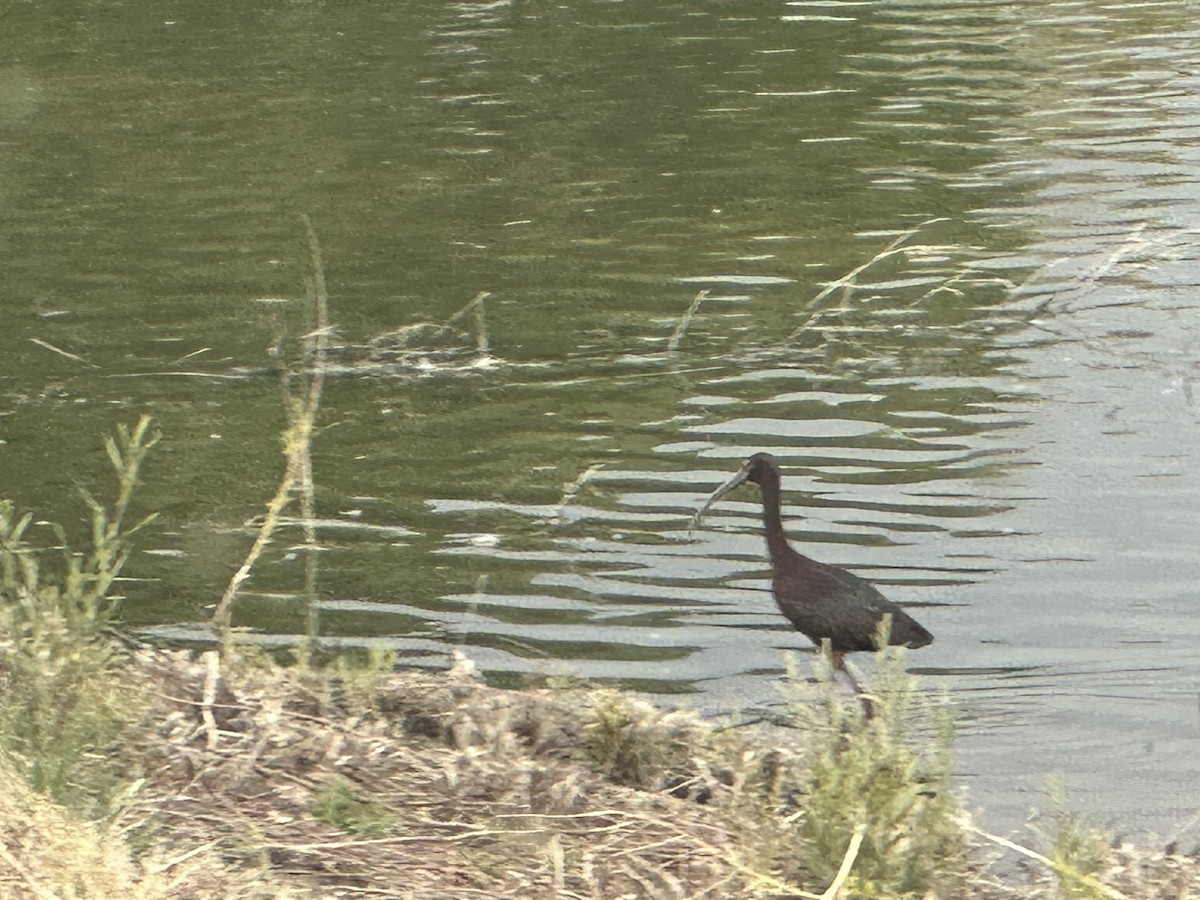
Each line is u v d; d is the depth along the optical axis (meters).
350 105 24.45
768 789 8.00
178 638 10.73
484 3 30.70
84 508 12.86
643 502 12.95
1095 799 8.93
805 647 10.85
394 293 17.53
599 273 17.94
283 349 16.16
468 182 21.00
